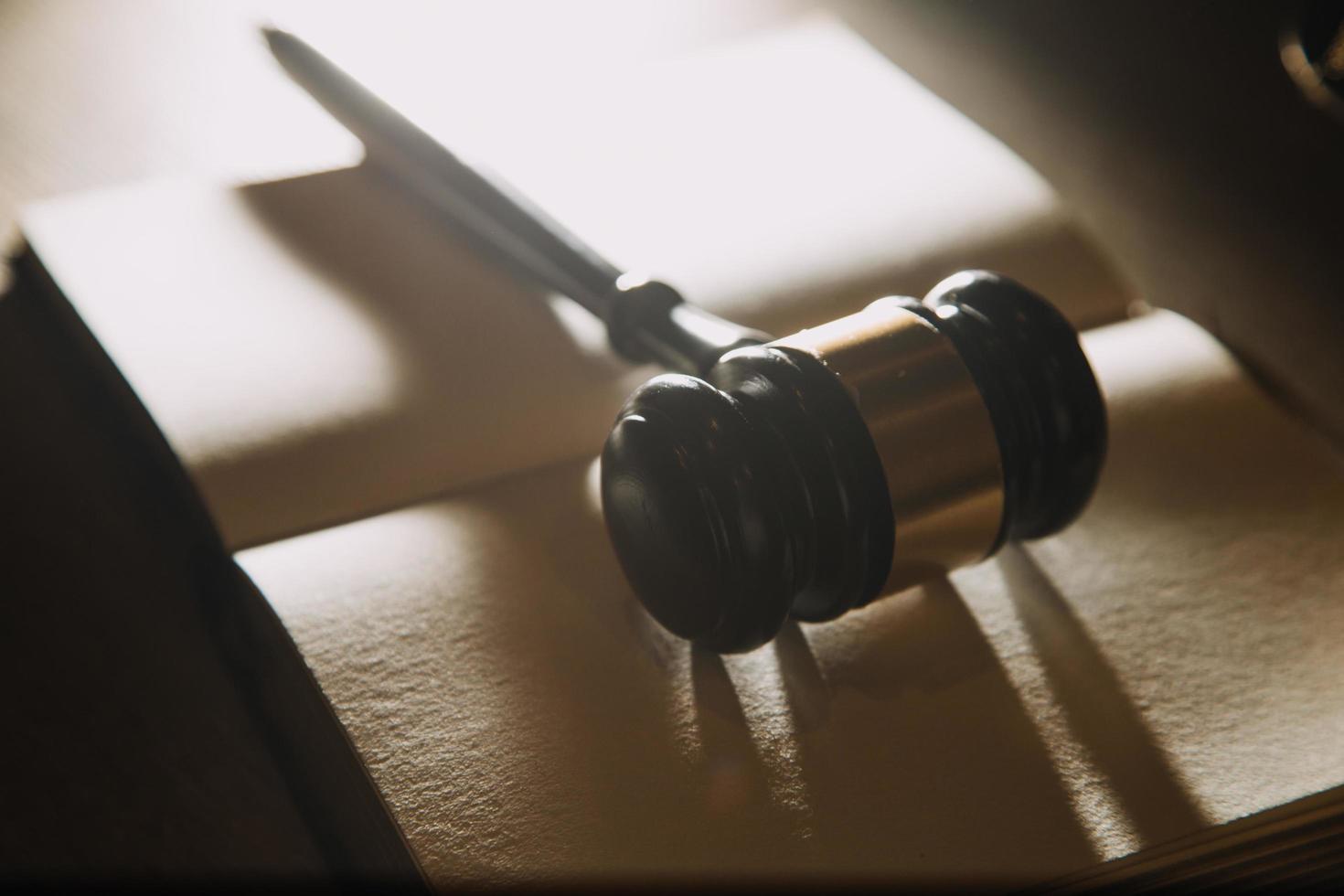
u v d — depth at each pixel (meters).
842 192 0.54
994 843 0.40
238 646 0.46
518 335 0.50
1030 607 0.45
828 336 0.43
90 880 0.42
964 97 0.64
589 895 0.39
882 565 0.42
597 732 0.42
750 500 0.41
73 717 0.44
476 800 0.41
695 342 0.46
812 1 0.74
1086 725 0.42
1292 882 0.39
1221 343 0.53
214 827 0.43
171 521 0.49
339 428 0.47
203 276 0.52
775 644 0.44
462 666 0.43
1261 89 0.64
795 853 0.40
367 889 0.42
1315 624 0.44
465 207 0.53
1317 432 0.51
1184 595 0.45
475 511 0.47
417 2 0.75
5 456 0.50
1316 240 0.57
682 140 0.57
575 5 0.74
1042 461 0.43
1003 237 0.53
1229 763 0.42
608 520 0.43
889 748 0.42
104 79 0.66
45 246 0.53
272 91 0.66
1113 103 0.64
